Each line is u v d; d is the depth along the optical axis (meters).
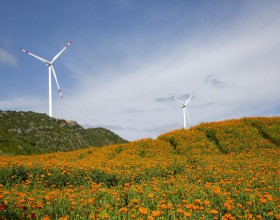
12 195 10.09
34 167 15.02
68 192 10.88
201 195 10.40
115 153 27.22
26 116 71.75
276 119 29.34
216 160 20.23
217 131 28.98
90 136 79.31
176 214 8.40
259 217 8.05
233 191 11.07
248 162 18.48
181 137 28.56
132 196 10.29
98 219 7.70
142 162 18.66
